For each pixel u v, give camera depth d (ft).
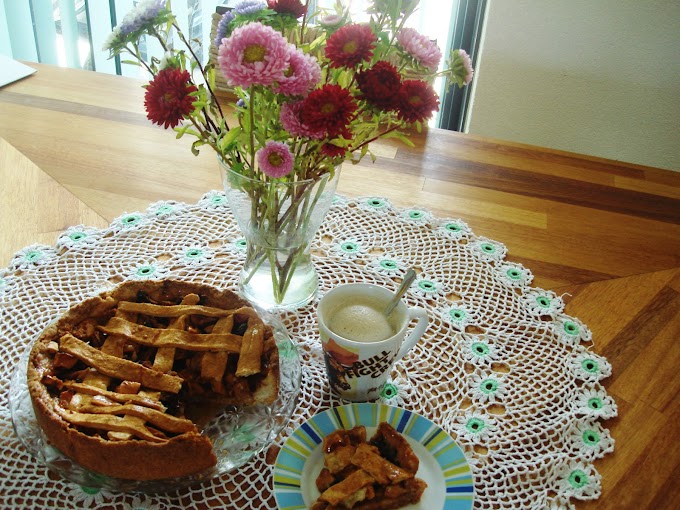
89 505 1.80
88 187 3.06
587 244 3.01
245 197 2.26
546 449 2.03
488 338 2.43
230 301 2.22
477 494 1.88
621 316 2.60
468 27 4.89
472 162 3.55
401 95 1.90
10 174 3.08
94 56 5.53
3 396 2.06
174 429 1.81
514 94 4.97
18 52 5.55
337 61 1.89
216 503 1.84
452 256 2.83
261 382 2.01
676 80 4.68
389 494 1.79
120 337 2.05
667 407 2.21
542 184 3.43
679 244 3.07
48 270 2.58
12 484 1.83
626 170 3.62
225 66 1.73
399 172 3.40
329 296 2.14
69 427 1.77
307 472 1.87
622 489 1.93
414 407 2.15
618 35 4.57
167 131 3.56
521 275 2.76
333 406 2.16
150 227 2.85
